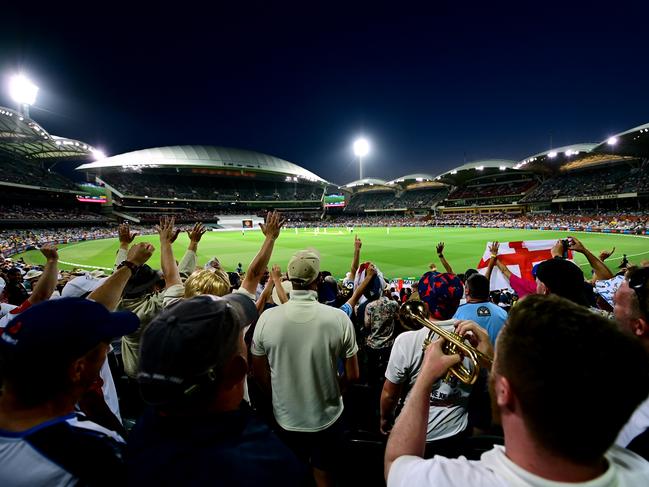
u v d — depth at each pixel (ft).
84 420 4.55
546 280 9.57
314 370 8.94
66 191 220.02
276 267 15.20
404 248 103.09
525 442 3.02
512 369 3.01
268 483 3.66
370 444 10.34
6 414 4.10
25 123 164.04
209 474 3.57
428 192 341.82
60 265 83.92
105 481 3.90
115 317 4.86
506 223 196.44
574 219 185.37
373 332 13.99
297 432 9.11
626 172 203.92
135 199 300.40
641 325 6.26
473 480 3.12
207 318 3.98
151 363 3.82
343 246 111.65
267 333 9.17
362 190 402.72
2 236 147.54
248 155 389.39
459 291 8.20
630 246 94.48
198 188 360.48
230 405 4.32
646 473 3.22
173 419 3.99
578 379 2.54
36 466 3.78
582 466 2.86
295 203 399.44
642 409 4.88
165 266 12.60
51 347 4.07
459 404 7.93
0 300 19.40
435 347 4.70
